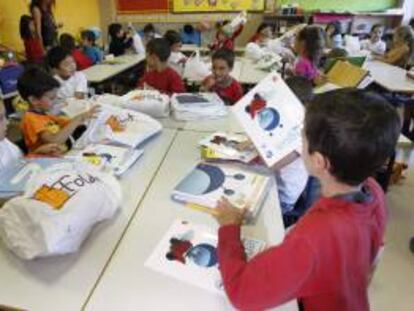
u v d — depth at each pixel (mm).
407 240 2174
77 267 917
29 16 4562
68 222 904
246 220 1077
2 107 1611
